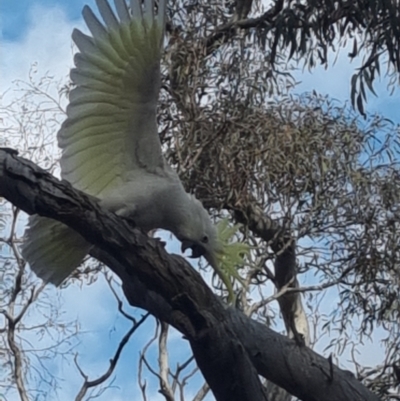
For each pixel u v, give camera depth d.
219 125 8.79
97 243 5.23
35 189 5.05
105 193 5.86
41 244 5.80
